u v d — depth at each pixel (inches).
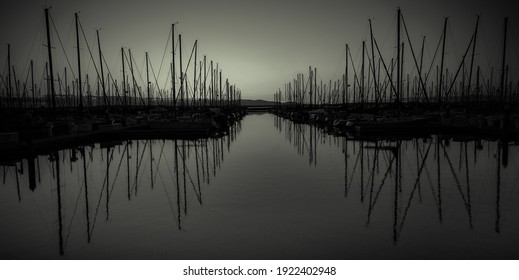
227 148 1069.1
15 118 1182.3
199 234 357.1
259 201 472.1
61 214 436.5
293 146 1103.0
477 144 1055.6
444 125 1417.3
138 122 1744.6
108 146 1133.7
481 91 2428.6
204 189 548.1
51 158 889.5
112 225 391.9
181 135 1439.5
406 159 813.9
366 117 1638.8
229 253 313.1
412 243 329.7
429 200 473.1
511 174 631.2
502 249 316.2
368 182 583.8
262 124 2454.5
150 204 471.5
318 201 470.3
